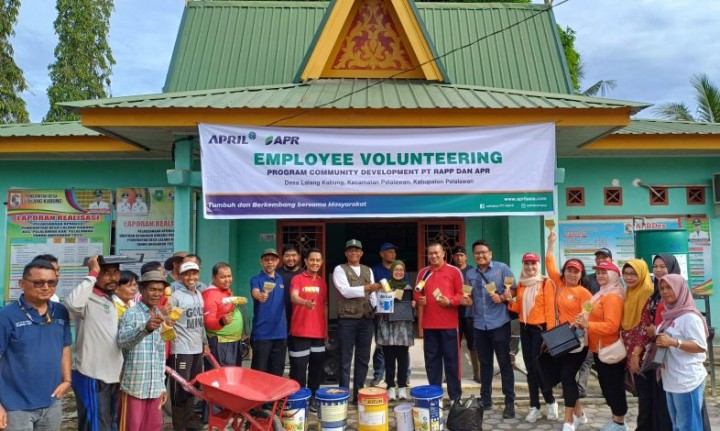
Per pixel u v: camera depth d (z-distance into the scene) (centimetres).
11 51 1970
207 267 891
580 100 779
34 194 1024
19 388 400
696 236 1043
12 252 1016
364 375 677
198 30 1232
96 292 480
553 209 719
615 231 1041
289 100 763
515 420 630
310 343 662
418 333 1052
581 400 704
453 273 656
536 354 617
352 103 744
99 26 2572
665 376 473
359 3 958
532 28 1243
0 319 400
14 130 992
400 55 964
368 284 677
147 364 482
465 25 1250
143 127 725
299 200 711
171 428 622
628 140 954
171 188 1029
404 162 718
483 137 723
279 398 489
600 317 548
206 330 614
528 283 629
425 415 552
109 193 1029
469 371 844
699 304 1034
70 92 2412
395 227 1330
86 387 467
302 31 1243
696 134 941
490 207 719
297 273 681
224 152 709
